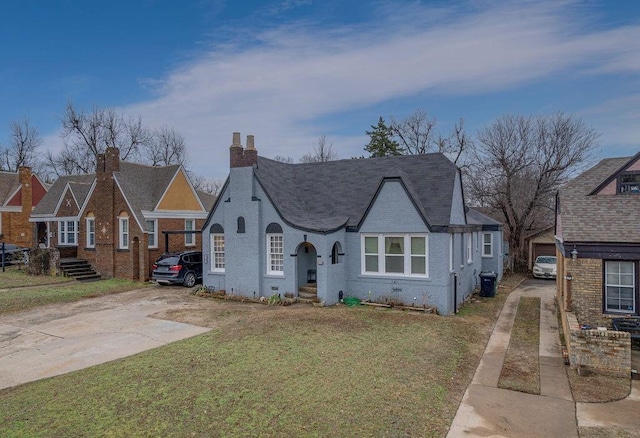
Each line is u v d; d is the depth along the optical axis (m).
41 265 25.23
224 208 18.67
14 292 19.41
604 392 8.16
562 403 7.64
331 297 16.19
